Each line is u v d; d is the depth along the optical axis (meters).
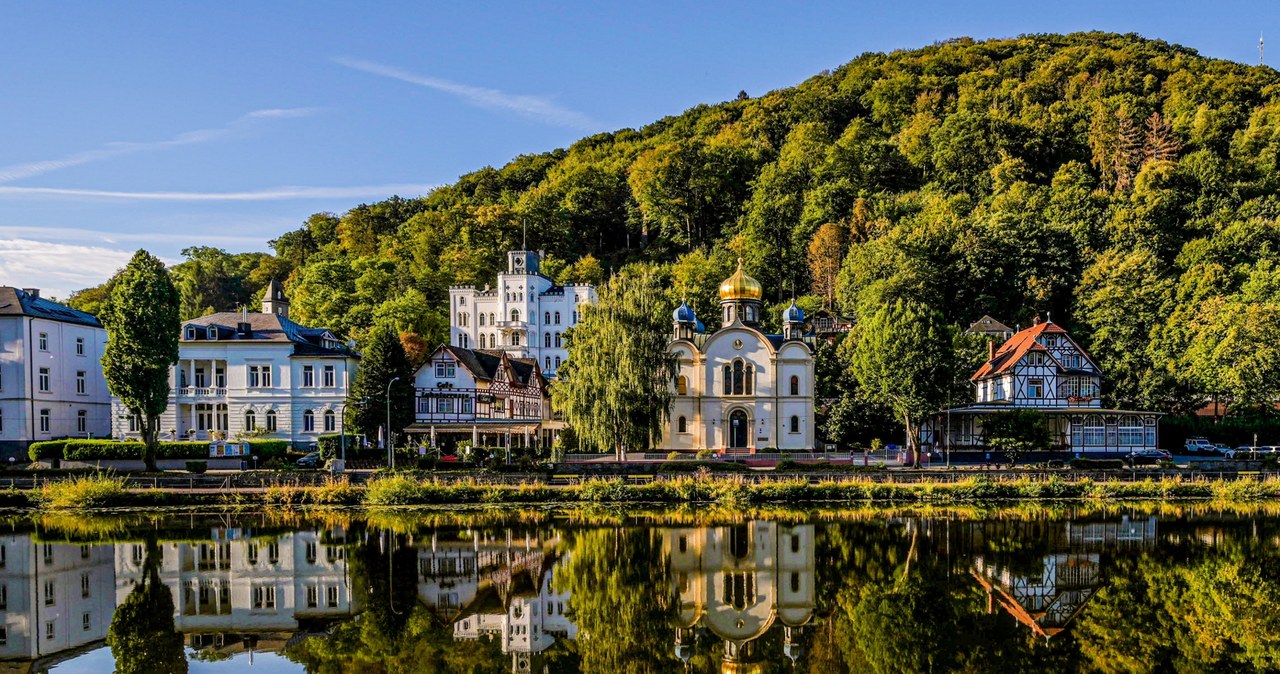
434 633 36.53
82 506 68.69
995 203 162.12
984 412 95.00
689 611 39.78
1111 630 36.34
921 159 198.62
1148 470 81.44
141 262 76.88
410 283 178.12
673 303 141.38
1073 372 100.19
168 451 79.88
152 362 75.69
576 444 94.94
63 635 36.12
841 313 148.62
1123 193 160.75
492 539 55.91
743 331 96.81
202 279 189.25
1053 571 46.84
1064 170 173.38
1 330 86.50
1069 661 32.78
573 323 162.12
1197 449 100.25
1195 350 103.38
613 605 40.78
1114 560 49.31
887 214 174.12
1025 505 71.56
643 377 76.81
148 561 49.56
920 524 61.41
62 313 92.56
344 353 90.12
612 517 65.50
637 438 77.69
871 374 86.81
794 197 192.00
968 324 139.38
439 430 94.00
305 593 42.66
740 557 50.22
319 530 59.47
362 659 33.22
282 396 88.19
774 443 95.88
